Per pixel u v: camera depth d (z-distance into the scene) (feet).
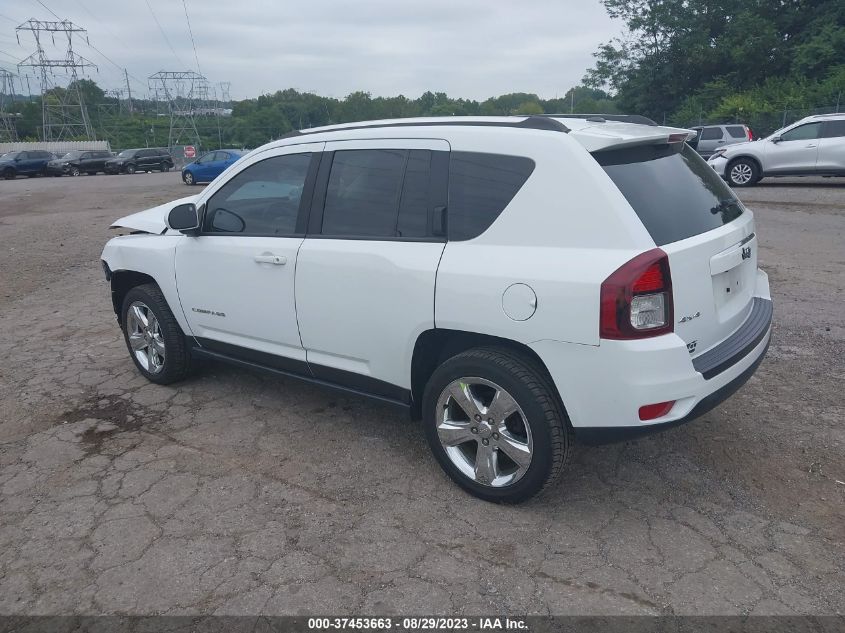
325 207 12.66
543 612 8.75
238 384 16.83
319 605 8.99
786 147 53.52
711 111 117.29
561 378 9.82
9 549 10.39
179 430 14.32
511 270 10.03
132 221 17.16
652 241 9.49
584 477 11.91
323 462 12.76
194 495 11.73
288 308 13.11
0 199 80.53
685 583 9.18
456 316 10.60
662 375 9.36
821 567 9.41
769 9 124.77
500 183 10.52
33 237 44.37
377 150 12.10
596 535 10.27
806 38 117.70
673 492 11.35
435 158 11.30
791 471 11.85
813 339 18.31
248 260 13.60
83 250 38.42
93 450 13.53
